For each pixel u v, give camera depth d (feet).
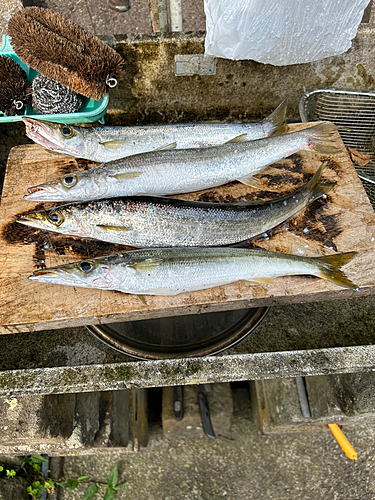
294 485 1.91
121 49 1.52
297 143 1.34
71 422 1.53
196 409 1.86
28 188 1.28
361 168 1.72
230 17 1.42
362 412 1.53
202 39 1.51
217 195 1.36
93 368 1.22
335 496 1.91
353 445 1.95
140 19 2.30
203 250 1.17
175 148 1.40
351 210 1.32
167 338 1.46
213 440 1.94
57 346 1.41
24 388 1.18
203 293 1.19
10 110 1.45
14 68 1.45
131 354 1.41
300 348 1.44
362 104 1.68
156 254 1.16
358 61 1.65
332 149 1.33
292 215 1.29
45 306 1.17
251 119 1.86
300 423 1.82
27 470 1.84
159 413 2.03
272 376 1.22
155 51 1.54
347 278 1.18
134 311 1.17
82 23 2.29
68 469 1.90
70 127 1.35
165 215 1.22
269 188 1.37
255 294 1.20
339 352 1.25
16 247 1.25
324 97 1.67
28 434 1.37
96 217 1.22
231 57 1.56
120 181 1.27
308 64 1.64
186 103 1.77
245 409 2.02
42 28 1.29
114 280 1.15
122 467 1.92
